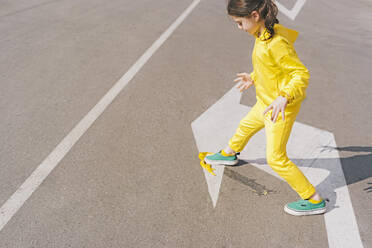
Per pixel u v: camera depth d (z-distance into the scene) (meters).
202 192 2.94
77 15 7.26
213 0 9.55
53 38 5.97
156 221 2.63
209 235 2.54
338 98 4.79
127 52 5.66
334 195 3.02
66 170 3.08
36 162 3.15
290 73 2.09
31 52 5.38
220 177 3.12
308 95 4.79
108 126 3.73
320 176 3.23
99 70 4.98
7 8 7.36
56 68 4.94
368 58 6.42
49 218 2.60
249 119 2.81
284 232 2.62
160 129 3.75
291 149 3.60
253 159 3.38
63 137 3.51
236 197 2.91
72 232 2.50
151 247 2.43
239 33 7.03
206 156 3.24
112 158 3.26
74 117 3.85
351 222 2.75
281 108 2.05
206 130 3.79
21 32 6.13
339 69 5.79
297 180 2.54
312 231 2.64
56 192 2.84
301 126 4.02
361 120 4.28
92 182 2.96
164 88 4.62
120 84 4.63
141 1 8.81
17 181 2.93
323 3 10.47
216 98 4.48
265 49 2.09
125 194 2.85
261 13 2.00
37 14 7.12
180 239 2.50
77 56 5.36
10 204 2.70
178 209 2.75
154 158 3.30
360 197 3.01
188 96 4.47
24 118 3.77
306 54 6.30
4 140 3.41
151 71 5.07
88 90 4.43
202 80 4.93
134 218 2.64
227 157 3.18
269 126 2.42
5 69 4.81
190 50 5.96
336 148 3.66
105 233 2.51
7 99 4.10
